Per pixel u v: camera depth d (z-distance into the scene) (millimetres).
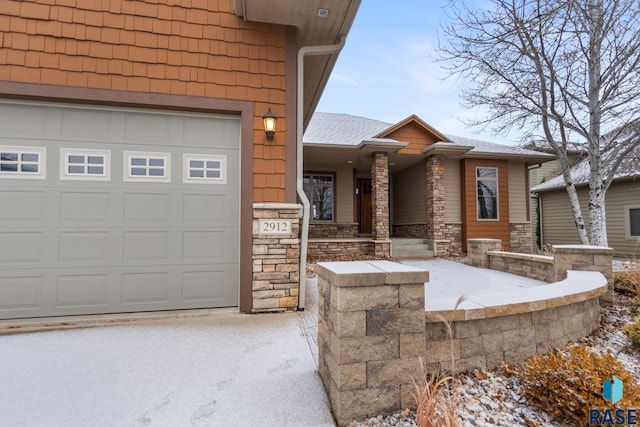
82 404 1970
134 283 3596
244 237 3732
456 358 2193
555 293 2754
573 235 11992
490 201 10109
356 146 8789
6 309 3307
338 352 1796
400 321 1879
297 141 4035
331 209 11102
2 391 2092
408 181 11539
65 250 3449
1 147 3371
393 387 1854
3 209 3346
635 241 9812
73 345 2799
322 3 3574
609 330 3205
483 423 1789
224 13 3832
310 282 5707
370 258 8359
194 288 3734
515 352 2408
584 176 10594
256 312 3713
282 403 1990
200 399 2027
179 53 3689
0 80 3271
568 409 1819
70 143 3510
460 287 5082
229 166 3877
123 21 3572
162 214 3689
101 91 3479
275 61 3930
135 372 2342
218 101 3750
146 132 3689
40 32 3387
